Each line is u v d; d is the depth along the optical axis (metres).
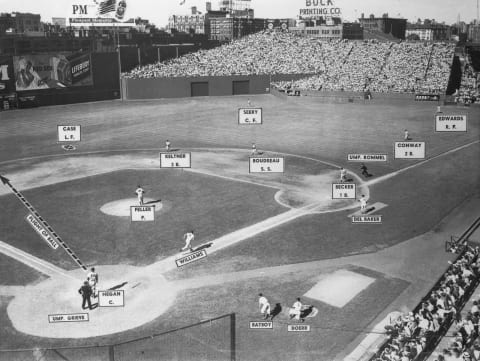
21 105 61.62
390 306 20.17
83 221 29.03
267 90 78.44
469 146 44.53
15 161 41.69
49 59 63.22
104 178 37.50
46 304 20.81
